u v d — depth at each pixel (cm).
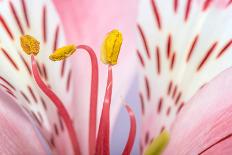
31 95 8
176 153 8
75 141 8
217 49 8
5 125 8
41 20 8
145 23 8
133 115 8
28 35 8
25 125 8
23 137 8
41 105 8
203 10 8
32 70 8
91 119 8
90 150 8
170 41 8
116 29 8
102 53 8
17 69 8
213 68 8
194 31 8
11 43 8
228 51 8
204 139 8
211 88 8
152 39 8
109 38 8
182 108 8
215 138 8
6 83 8
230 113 8
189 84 8
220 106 8
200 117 8
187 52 8
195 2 8
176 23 8
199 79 8
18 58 8
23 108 8
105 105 8
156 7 8
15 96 8
